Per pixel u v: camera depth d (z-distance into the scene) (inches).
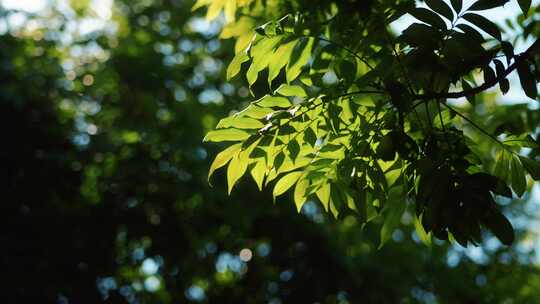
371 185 147.6
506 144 154.1
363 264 474.6
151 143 459.5
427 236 157.1
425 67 134.6
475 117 279.7
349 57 147.2
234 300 504.7
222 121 142.6
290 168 152.3
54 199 457.7
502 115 238.1
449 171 136.1
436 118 150.4
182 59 504.1
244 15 192.7
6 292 432.5
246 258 494.6
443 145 141.4
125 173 460.4
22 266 441.7
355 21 159.9
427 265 532.4
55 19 498.9
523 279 559.8
